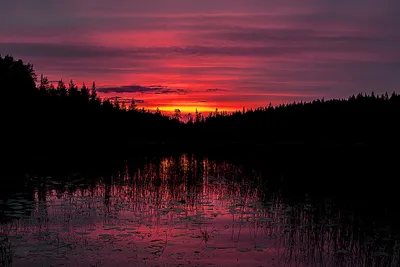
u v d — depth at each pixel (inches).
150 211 706.2
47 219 633.6
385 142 3102.9
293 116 4333.2
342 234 580.4
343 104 4224.9
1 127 1995.6
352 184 1098.7
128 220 634.8
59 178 1119.0
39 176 1151.6
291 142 3580.2
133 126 3922.2
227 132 4483.3
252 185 1067.9
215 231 578.9
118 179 1127.0
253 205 788.0
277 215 700.7
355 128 3624.5
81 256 461.4
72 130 2608.3
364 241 546.9
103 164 1533.0
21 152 1823.3
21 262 441.1
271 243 528.4
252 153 2443.4
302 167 1549.0
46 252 473.4
